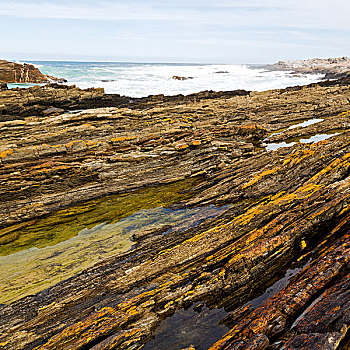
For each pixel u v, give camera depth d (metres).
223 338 7.10
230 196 15.49
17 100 33.25
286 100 38.78
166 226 13.60
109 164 18.42
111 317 8.16
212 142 22.14
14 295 10.03
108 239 13.09
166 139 21.19
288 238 9.96
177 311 8.55
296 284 7.75
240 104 37.22
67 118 24.36
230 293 9.02
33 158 17.62
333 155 16.05
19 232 14.19
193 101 41.16
